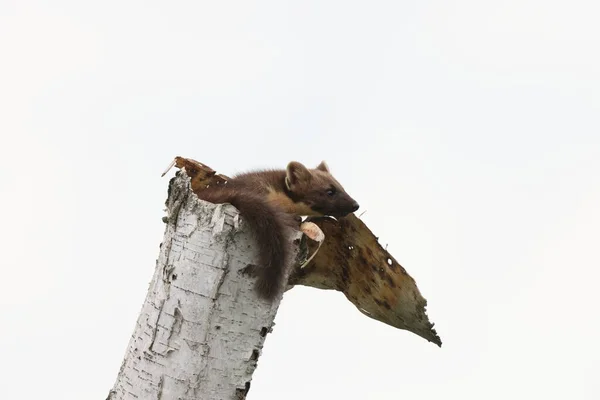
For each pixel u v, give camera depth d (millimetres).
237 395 10305
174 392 10109
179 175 10578
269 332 10609
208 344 10156
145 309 10664
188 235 10344
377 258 13828
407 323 14625
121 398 10516
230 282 10234
